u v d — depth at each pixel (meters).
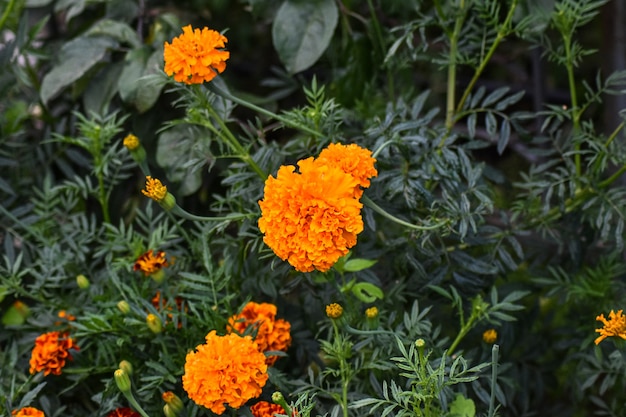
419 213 1.35
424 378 1.18
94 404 1.39
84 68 1.53
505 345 1.43
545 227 1.39
